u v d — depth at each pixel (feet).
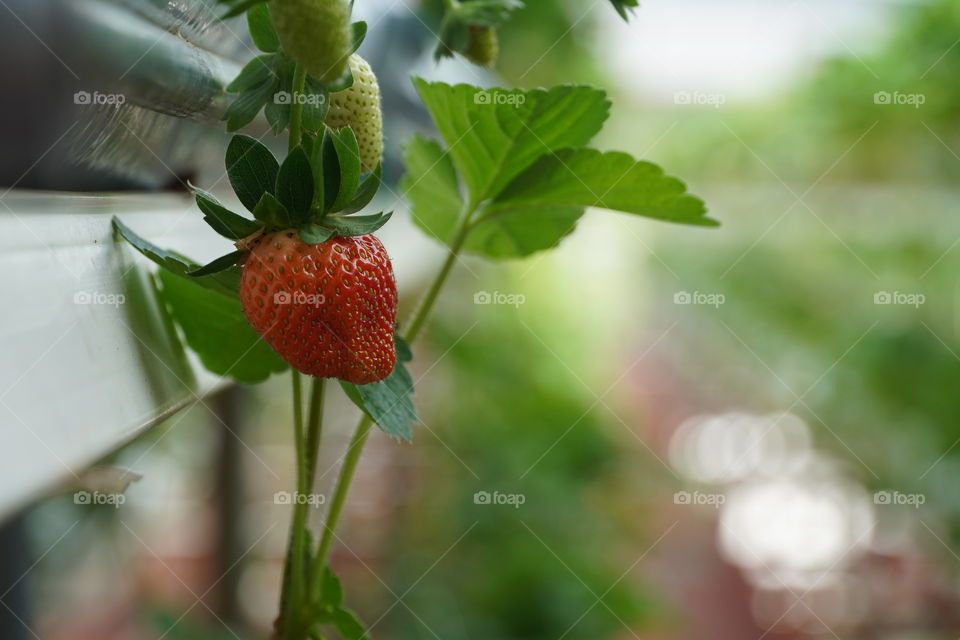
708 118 8.42
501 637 3.75
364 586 4.09
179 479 4.64
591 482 5.34
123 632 4.21
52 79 1.11
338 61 1.10
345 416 5.03
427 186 1.70
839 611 5.28
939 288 5.25
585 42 6.03
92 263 1.20
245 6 1.09
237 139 1.17
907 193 5.63
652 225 11.35
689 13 7.18
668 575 5.78
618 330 11.16
